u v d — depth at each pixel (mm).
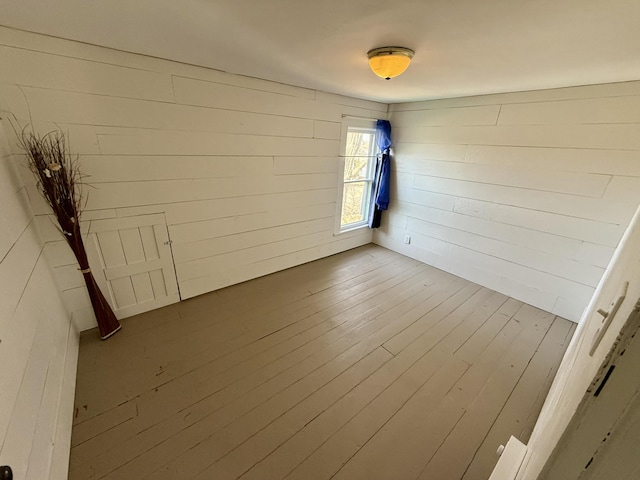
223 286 3113
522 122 2770
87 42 1808
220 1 1205
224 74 2467
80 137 1958
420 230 3965
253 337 2375
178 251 2662
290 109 3020
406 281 3471
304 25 1417
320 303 2928
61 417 1472
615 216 2377
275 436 1592
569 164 2549
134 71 2043
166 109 2258
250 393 1853
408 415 1754
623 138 2252
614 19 1183
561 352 2338
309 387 1919
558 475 434
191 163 2514
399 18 1287
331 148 3566
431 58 1817
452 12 1204
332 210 3920
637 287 406
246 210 3039
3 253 1235
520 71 2021
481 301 3066
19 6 1302
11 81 1674
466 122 3193
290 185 3334
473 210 3332
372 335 2471
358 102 3635
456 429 1679
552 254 2793
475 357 2258
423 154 3697
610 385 356
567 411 554
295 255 3715
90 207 2105
